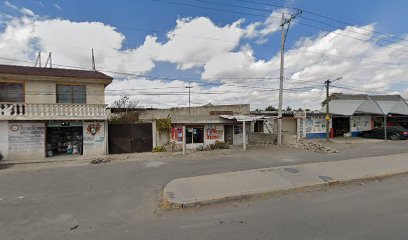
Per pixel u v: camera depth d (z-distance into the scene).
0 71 14.34
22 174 10.86
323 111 25.73
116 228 4.95
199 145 18.95
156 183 8.65
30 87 15.27
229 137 20.28
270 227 4.72
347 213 5.36
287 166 10.18
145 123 17.67
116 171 10.95
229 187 7.30
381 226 4.64
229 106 29.59
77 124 16.05
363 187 7.52
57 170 11.59
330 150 14.94
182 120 18.53
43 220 5.48
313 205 5.95
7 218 5.65
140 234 4.61
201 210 5.89
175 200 6.31
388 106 23.62
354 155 13.35
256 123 26.92
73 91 16.30
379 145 18.31
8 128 14.70
